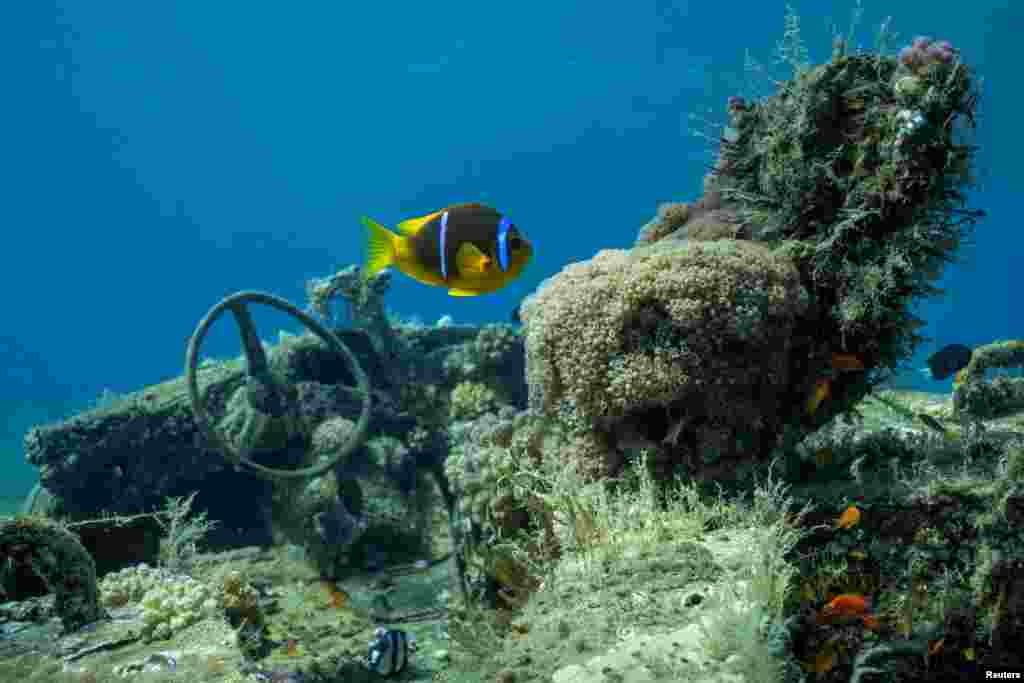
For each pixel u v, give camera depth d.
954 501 3.81
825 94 4.42
